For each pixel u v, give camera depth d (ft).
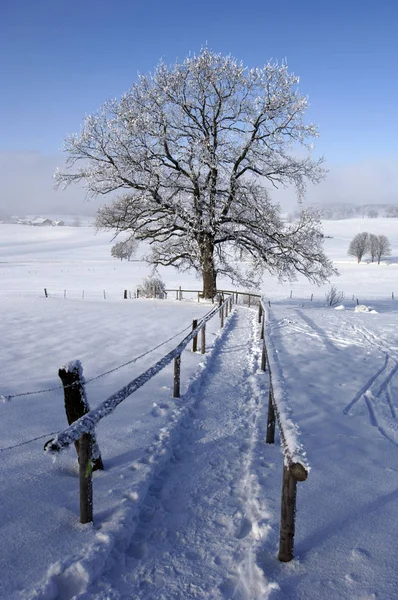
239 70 72.84
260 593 8.68
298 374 27.73
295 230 81.46
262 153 74.74
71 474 13.82
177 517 11.83
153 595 8.79
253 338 43.04
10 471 13.56
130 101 73.67
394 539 10.34
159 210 76.84
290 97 73.00
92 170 74.23
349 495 12.53
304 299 142.31
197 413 20.88
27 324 45.85
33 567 9.21
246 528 11.36
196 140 72.38
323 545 10.10
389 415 20.16
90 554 9.40
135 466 14.21
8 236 478.59
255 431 18.22
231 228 79.25
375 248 325.42
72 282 179.42
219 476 14.32
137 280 188.75
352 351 35.58
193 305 73.82
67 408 12.88
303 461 8.69
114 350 33.53
